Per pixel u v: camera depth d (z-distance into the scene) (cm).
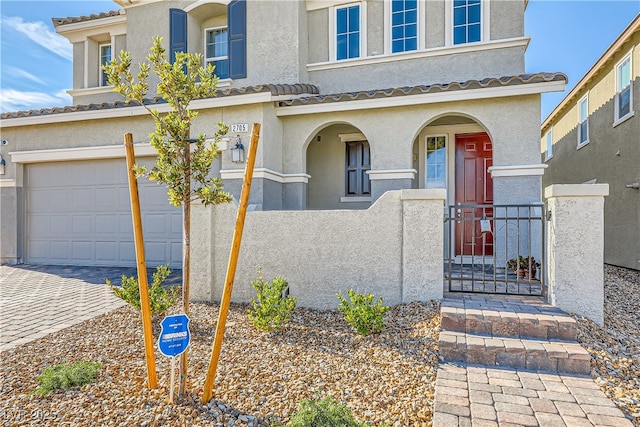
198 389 402
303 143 1030
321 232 692
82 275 1050
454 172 1109
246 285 728
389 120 960
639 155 1114
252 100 938
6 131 1241
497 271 855
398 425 342
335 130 1184
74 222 1213
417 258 629
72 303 764
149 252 1148
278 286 599
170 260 1133
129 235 1170
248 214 728
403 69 1103
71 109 1125
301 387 407
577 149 1598
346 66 1151
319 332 566
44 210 1240
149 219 1146
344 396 390
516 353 450
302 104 984
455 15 1069
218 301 743
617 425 330
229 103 954
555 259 555
